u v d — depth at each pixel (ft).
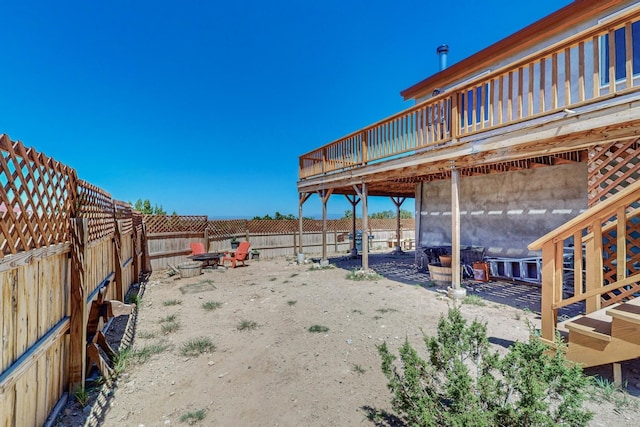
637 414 6.91
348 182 27.73
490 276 23.35
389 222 55.42
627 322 7.22
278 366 10.21
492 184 24.57
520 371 5.42
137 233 25.64
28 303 6.31
